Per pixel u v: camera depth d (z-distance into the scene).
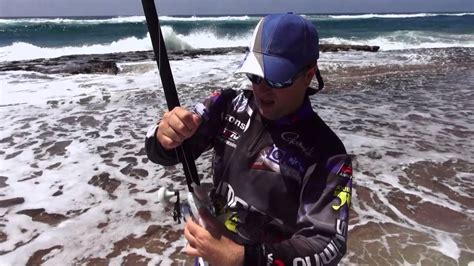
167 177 4.97
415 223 3.95
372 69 12.51
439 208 4.23
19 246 3.62
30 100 8.27
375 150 5.75
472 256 3.44
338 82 10.58
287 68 1.36
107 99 8.38
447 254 3.46
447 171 5.12
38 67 12.30
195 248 1.22
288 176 1.43
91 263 3.42
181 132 1.40
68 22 38.59
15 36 27.89
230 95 1.69
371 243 3.60
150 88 9.34
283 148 1.46
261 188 1.47
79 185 4.73
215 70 11.83
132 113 7.47
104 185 4.75
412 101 8.70
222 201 1.56
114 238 3.75
